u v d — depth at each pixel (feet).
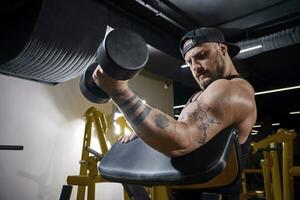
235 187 2.57
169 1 11.15
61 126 11.43
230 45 3.45
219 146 1.90
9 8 8.27
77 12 8.62
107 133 12.85
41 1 7.65
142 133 1.88
